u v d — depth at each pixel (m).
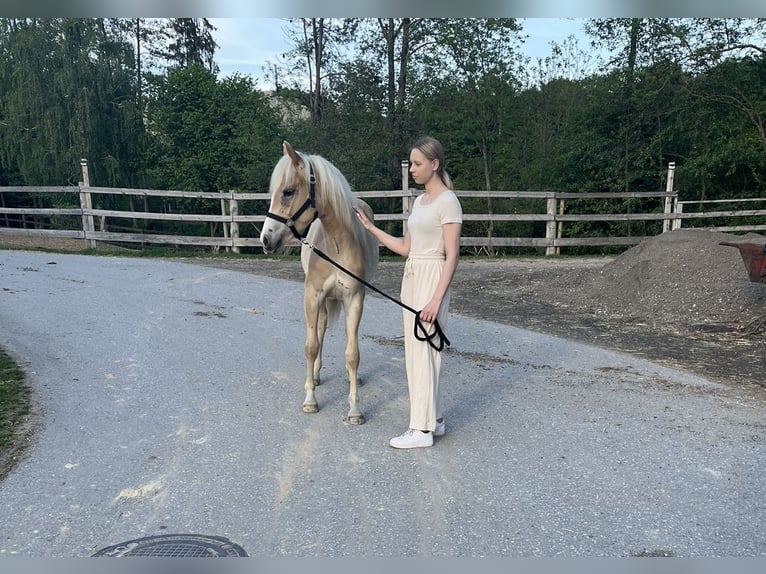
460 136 17.34
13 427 3.64
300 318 6.75
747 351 5.67
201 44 33.38
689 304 6.99
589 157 15.82
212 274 9.62
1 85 17.73
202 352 5.31
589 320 7.07
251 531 2.61
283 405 4.11
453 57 16.03
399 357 5.31
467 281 9.69
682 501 2.89
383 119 17.59
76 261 10.50
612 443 3.54
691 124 15.72
